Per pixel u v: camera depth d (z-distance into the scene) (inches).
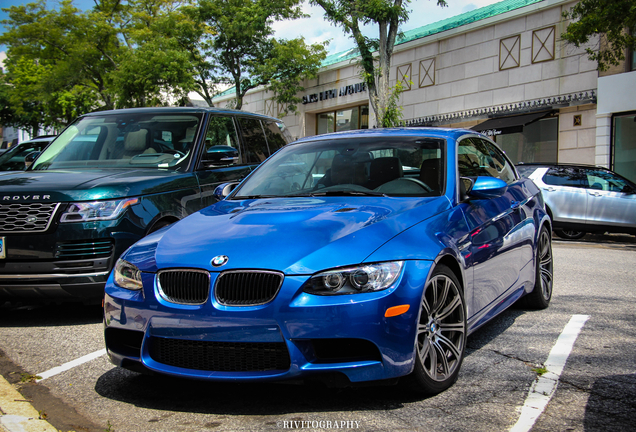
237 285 111.9
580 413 110.8
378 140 169.9
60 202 179.3
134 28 1250.6
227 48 1160.2
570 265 320.8
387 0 825.5
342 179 157.3
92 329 182.1
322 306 107.5
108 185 187.2
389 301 109.7
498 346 157.5
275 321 108.3
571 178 488.4
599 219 471.8
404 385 117.3
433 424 106.3
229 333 110.3
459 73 801.6
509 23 735.7
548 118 704.4
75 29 1248.8
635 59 617.6
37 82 1497.3
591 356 147.3
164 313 116.0
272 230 122.4
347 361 110.0
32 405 119.5
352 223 122.7
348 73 1015.0
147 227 190.7
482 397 120.0
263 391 125.4
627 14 511.2
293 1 1114.1
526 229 182.5
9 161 432.5
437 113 835.4
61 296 180.1
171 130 237.9
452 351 127.0
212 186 227.1
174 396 124.3
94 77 1326.3
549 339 163.9
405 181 151.8
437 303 123.6
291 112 1151.6
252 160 267.1
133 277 124.0
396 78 901.8
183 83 1074.1
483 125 743.7
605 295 229.9
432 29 892.6
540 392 122.3
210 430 105.7
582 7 580.7
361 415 111.0
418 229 124.3
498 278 157.3
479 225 146.5
